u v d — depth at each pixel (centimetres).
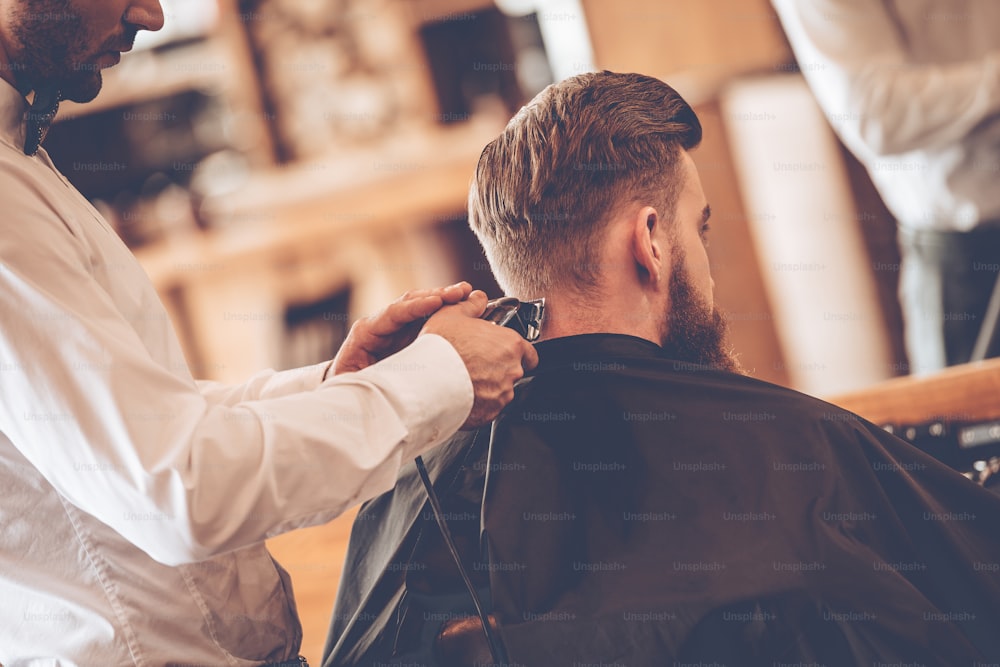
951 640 88
